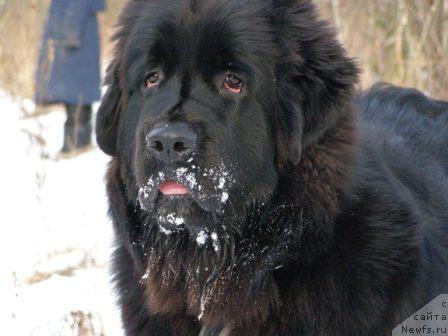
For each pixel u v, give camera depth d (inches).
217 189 217.9
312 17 238.4
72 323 294.5
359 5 583.5
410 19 540.1
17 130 630.5
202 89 224.2
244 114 224.7
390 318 226.2
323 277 223.5
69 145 589.0
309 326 223.9
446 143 295.0
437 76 530.3
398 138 282.0
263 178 227.0
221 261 229.5
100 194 470.6
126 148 239.3
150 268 237.9
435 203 264.2
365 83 546.3
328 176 225.0
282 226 226.1
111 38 253.0
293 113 225.8
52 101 630.5
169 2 232.2
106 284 336.2
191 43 224.7
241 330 231.8
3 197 458.6
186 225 225.5
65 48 629.6
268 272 226.7
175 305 237.9
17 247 382.3
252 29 226.5
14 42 785.6
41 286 337.7
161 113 220.8
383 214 231.8
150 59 230.7
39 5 792.9
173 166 214.8
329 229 223.5
